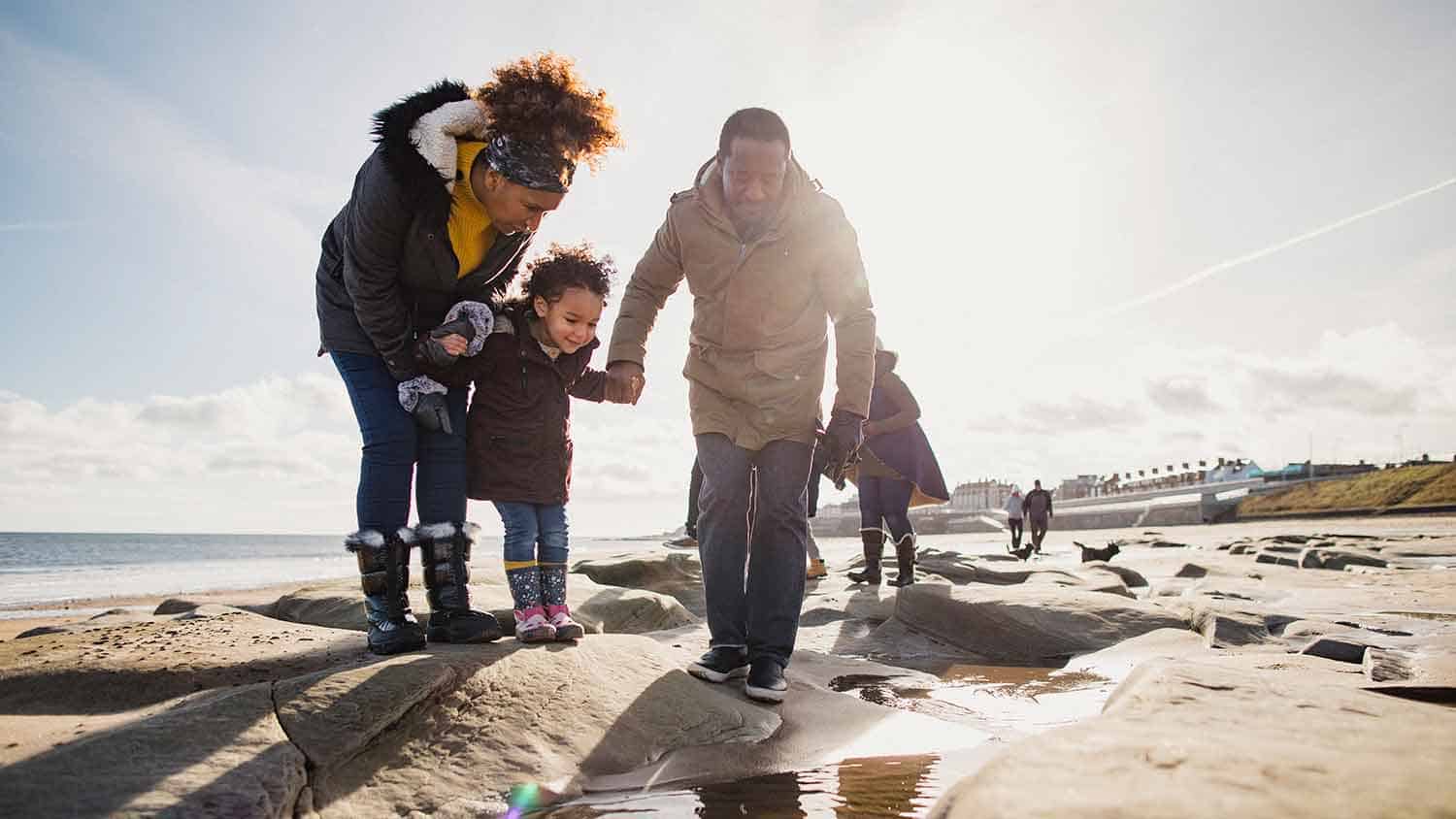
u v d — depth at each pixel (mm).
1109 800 1077
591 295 2930
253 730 1899
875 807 1772
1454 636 3527
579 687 2406
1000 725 2547
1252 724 1457
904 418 6164
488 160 2551
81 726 1961
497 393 2922
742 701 2654
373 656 2617
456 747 2029
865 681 3320
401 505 2762
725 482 2979
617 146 2791
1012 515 19438
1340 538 14484
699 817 1728
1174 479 107500
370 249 2570
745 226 2947
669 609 4836
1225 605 4266
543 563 2971
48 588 13328
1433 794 1078
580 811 1793
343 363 2824
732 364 3020
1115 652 3840
